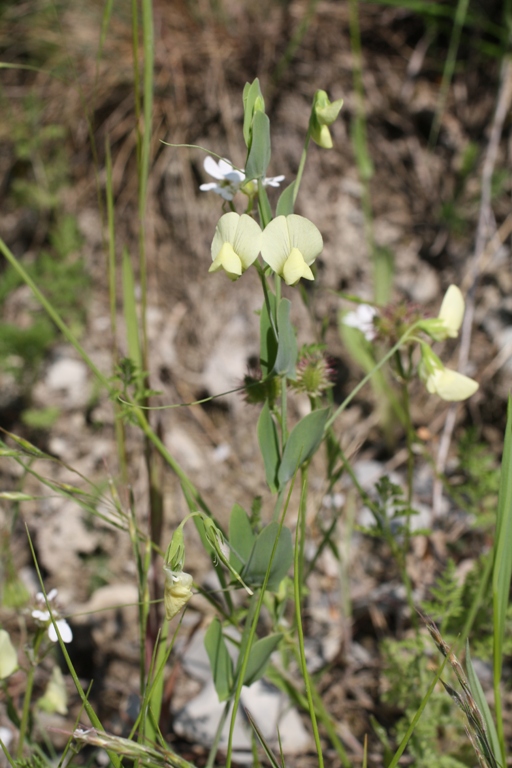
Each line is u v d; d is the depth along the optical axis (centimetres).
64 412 75
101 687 57
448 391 42
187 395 77
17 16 87
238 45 81
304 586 47
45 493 71
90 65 84
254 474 72
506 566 42
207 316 79
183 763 38
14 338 72
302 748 52
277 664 54
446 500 65
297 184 41
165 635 43
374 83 81
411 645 49
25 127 85
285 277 39
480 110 80
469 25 81
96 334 79
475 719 39
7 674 44
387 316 49
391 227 79
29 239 85
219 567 44
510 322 73
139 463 71
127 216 82
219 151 80
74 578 66
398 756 40
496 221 76
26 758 44
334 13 82
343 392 74
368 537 64
